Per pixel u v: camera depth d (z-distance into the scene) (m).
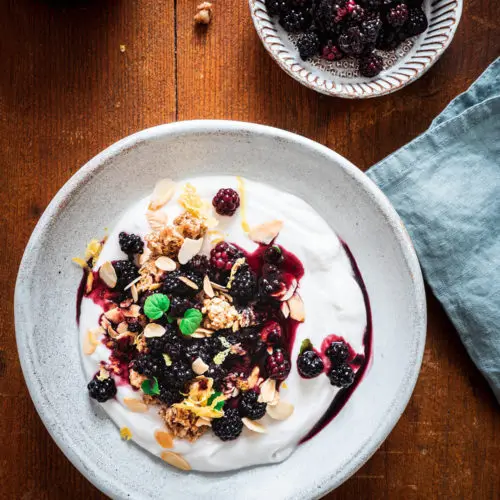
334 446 0.58
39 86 0.62
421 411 0.62
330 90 0.59
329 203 0.59
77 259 0.59
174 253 0.57
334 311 0.58
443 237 0.60
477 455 0.62
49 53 0.62
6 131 0.62
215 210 0.58
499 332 0.60
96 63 0.62
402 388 0.56
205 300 0.57
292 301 0.58
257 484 0.58
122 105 0.62
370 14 0.59
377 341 0.59
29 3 0.62
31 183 0.62
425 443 0.62
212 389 0.56
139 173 0.59
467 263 0.60
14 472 0.62
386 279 0.58
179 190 0.59
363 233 0.59
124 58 0.62
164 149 0.58
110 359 0.58
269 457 0.58
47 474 0.62
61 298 0.59
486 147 0.60
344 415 0.59
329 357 0.57
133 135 0.57
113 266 0.58
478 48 0.62
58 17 0.62
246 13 0.62
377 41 0.61
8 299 0.62
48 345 0.58
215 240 0.58
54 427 0.56
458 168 0.60
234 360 0.57
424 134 0.60
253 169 0.59
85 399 0.59
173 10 0.62
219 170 0.59
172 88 0.62
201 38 0.62
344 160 0.57
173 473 0.58
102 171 0.57
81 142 0.62
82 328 0.58
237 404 0.57
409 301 0.57
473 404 0.62
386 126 0.62
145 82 0.62
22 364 0.56
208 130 0.57
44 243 0.56
